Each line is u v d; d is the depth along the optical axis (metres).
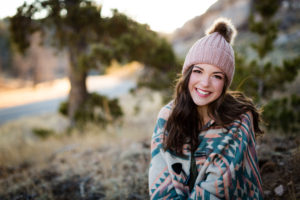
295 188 1.69
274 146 2.40
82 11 5.04
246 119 1.28
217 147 1.18
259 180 1.25
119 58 5.66
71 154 3.82
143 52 5.75
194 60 1.21
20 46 6.05
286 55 10.05
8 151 4.70
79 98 6.52
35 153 4.38
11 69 42.41
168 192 1.24
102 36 5.81
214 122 1.27
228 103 1.34
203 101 1.20
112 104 6.48
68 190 2.48
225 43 1.20
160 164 1.32
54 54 6.34
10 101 24.17
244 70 3.09
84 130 5.80
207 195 1.11
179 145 1.29
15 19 5.31
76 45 6.00
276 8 3.85
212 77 1.19
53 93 27.45
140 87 6.71
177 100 1.35
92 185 2.52
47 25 5.52
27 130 11.30
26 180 2.87
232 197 1.12
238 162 1.14
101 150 3.80
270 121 3.08
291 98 3.39
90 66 5.54
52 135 6.36
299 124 3.02
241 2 21.77
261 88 3.71
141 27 5.70
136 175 2.47
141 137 4.32
